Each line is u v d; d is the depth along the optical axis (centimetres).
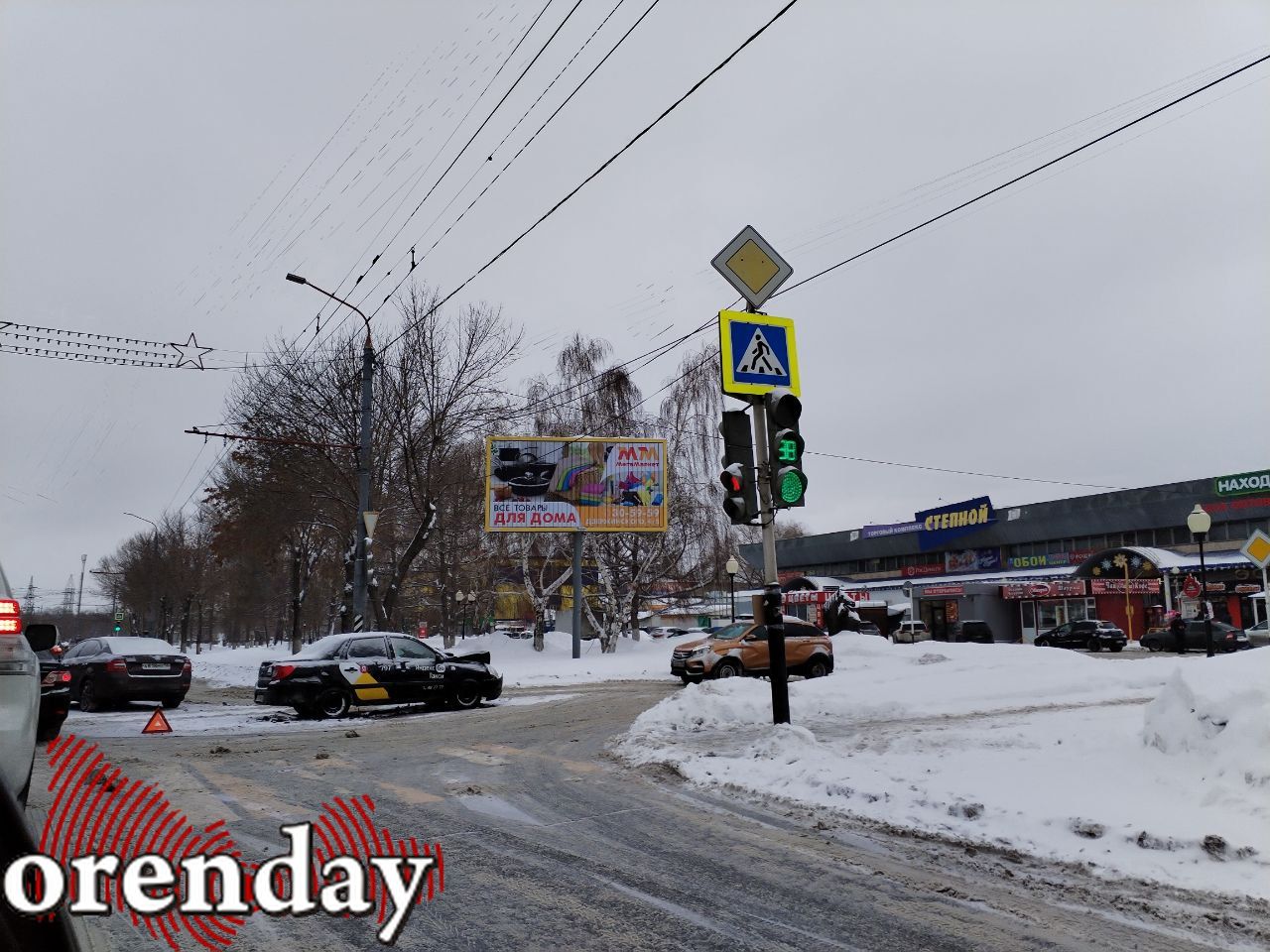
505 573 4591
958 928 475
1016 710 1367
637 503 3288
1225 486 4450
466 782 891
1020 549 5488
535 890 539
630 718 1494
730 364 1070
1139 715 1082
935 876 569
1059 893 529
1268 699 719
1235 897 501
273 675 1559
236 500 3381
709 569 3966
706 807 774
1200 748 737
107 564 8412
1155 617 4328
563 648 4262
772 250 1122
